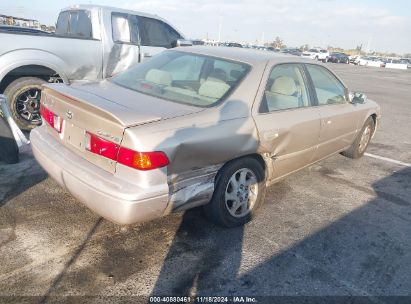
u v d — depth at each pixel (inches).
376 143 275.1
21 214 132.8
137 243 121.4
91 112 108.5
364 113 209.3
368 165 220.8
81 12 250.2
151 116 105.3
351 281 112.5
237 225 136.4
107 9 243.3
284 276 111.9
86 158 112.3
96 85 138.8
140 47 257.6
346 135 196.7
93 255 113.7
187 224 134.9
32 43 210.4
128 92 130.1
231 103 124.4
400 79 995.9
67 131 120.2
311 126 156.3
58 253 113.3
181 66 145.6
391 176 205.3
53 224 128.0
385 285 112.0
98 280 103.4
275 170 145.9
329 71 181.5
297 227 141.1
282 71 148.5
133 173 99.9
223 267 113.4
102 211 103.8
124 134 99.6
